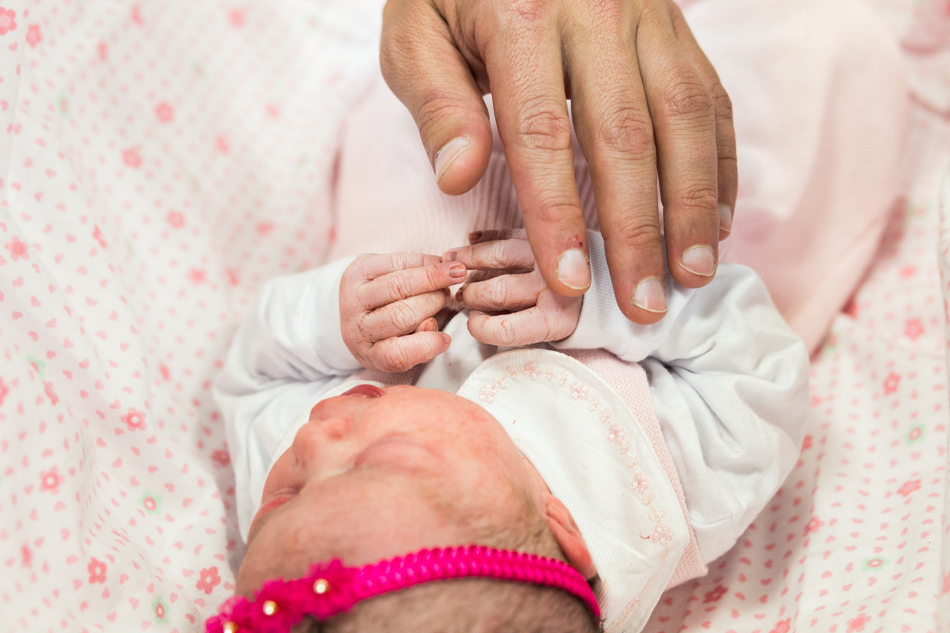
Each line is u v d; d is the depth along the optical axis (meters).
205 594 0.94
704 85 0.83
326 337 0.99
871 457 1.09
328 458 0.73
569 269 0.74
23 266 0.88
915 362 1.13
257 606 0.63
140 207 1.22
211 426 1.18
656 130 0.82
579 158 1.02
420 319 0.90
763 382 0.92
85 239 1.00
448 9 0.89
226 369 1.12
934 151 1.38
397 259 0.93
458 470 0.71
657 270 0.77
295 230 1.34
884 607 0.83
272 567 0.68
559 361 0.90
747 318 0.94
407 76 0.90
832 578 0.94
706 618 1.00
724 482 0.93
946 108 1.37
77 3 1.16
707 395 0.93
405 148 1.11
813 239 1.18
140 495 0.98
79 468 0.84
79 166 1.10
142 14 1.22
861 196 1.19
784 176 1.12
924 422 1.07
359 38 1.38
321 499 0.69
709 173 0.80
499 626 0.67
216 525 1.00
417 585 0.65
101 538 0.83
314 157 1.34
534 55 0.78
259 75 1.34
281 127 1.34
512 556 0.69
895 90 1.17
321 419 0.78
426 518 0.68
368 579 0.64
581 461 0.87
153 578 0.86
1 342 0.80
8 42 0.90
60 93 1.13
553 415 0.89
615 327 0.86
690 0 1.30
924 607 0.80
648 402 0.90
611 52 0.80
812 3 1.16
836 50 1.14
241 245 1.32
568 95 0.88
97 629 0.78
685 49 0.95
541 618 0.71
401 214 1.08
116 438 0.96
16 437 0.77
